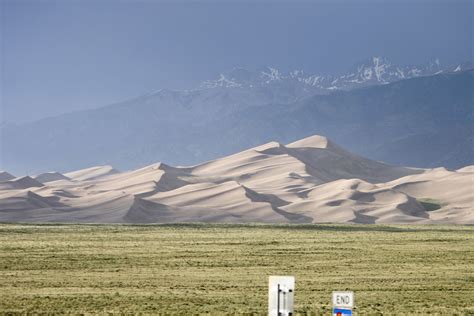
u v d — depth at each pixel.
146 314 103.19
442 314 106.94
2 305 112.12
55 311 106.19
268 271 164.50
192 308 109.94
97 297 121.31
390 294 128.75
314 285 139.88
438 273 161.75
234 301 117.75
